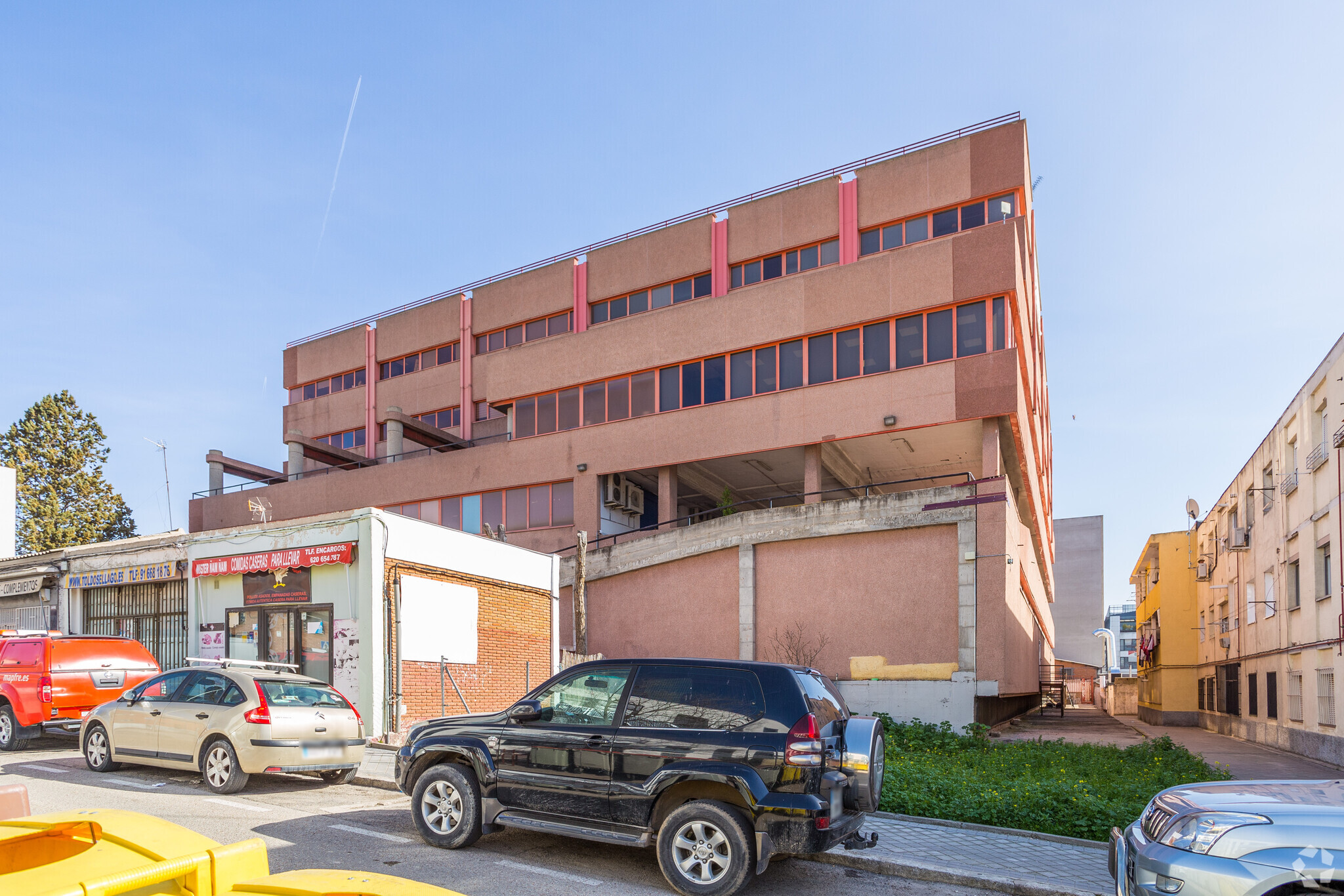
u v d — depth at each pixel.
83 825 2.95
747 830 6.04
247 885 2.67
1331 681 17.08
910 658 19.92
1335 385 16.55
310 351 40.97
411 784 7.70
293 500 35.56
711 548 22.78
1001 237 22.19
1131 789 10.08
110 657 13.72
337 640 14.77
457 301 36.09
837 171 27.25
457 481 31.19
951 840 7.97
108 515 50.88
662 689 6.75
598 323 31.66
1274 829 4.50
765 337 25.41
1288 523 20.09
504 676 17.64
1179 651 33.16
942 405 22.44
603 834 6.57
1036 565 35.94
